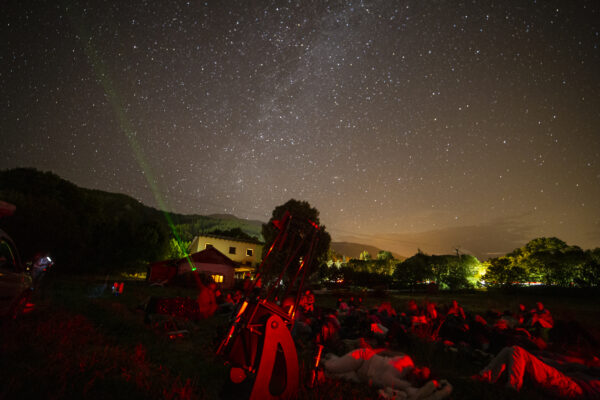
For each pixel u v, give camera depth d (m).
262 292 3.18
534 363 4.51
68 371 3.58
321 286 37.97
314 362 3.68
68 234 28.23
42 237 25.48
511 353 4.54
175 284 30.66
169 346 5.79
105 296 13.85
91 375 3.61
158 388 3.57
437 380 4.48
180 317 7.77
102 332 6.21
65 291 13.67
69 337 5.12
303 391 3.64
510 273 44.03
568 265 38.22
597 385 4.43
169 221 103.44
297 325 7.17
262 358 2.80
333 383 4.13
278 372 3.05
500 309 18.27
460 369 5.57
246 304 3.14
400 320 9.12
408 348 6.75
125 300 12.97
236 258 50.34
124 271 43.09
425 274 48.75
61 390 3.02
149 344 5.70
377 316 8.54
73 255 29.39
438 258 50.19
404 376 4.30
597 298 26.94
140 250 44.25
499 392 4.14
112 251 41.94
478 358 6.11
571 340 5.93
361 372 4.47
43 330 5.24
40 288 12.19
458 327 7.32
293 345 3.04
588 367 5.13
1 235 5.74
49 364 3.70
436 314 8.31
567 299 27.55
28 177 37.62
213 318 9.34
